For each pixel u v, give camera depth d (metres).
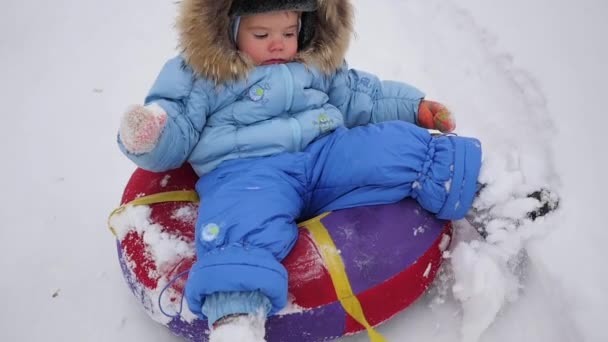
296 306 1.46
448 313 1.65
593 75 2.26
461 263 1.60
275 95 1.68
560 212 1.74
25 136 2.39
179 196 1.71
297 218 1.71
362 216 1.58
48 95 2.58
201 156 1.67
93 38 2.87
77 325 1.73
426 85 2.44
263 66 1.70
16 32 2.91
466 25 2.65
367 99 1.90
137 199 1.71
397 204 1.63
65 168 2.27
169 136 1.54
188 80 1.65
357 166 1.62
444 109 1.86
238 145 1.66
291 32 1.68
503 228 1.62
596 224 1.75
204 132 1.69
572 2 2.62
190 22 1.58
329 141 1.70
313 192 1.68
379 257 1.51
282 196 1.55
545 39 2.46
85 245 1.98
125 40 2.85
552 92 2.21
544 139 2.06
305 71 1.73
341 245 1.51
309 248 1.50
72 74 2.68
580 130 2.06
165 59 2.74
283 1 1.57
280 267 1.37
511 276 1.65
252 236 1.41
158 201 1.69
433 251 1.60
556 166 1.95
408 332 1.63
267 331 1.47
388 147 1.61
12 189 2.18
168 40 2.84
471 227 1.80
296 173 1.65
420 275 1.57
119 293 1.82
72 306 1.79
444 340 1.60
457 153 1.57
